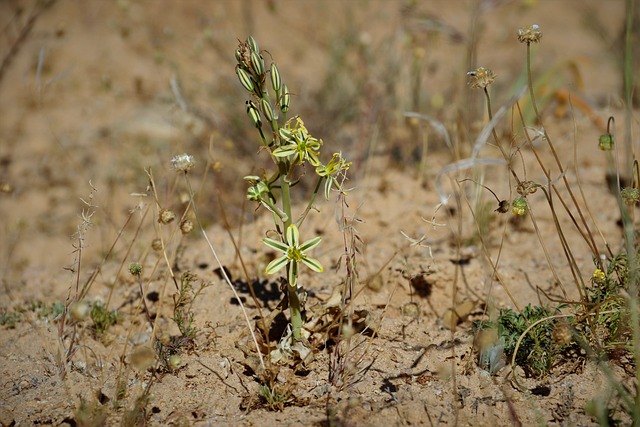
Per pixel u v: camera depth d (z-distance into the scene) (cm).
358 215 376
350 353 262
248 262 329
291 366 253
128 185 500
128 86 641
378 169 432
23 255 441
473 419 229
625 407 227
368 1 805
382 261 328
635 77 482
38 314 307
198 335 280
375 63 541
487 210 349
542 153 427
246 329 279
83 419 224
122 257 377
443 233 353
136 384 254
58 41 662
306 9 796
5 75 653
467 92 430
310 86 589
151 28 729
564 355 256
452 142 420
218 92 544
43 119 612
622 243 327
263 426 227
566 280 309
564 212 362
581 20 768
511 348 255
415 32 509
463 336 275
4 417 238
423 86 528
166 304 304
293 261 237
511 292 304
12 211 500
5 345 285
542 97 459
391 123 475
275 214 241
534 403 236
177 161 262
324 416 231
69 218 485
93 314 286
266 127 497
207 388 250
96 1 768
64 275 363
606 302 240
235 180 468
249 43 229
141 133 561
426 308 299
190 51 677
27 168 547
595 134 448
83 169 539
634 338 224
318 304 262
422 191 395
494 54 705
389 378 251
